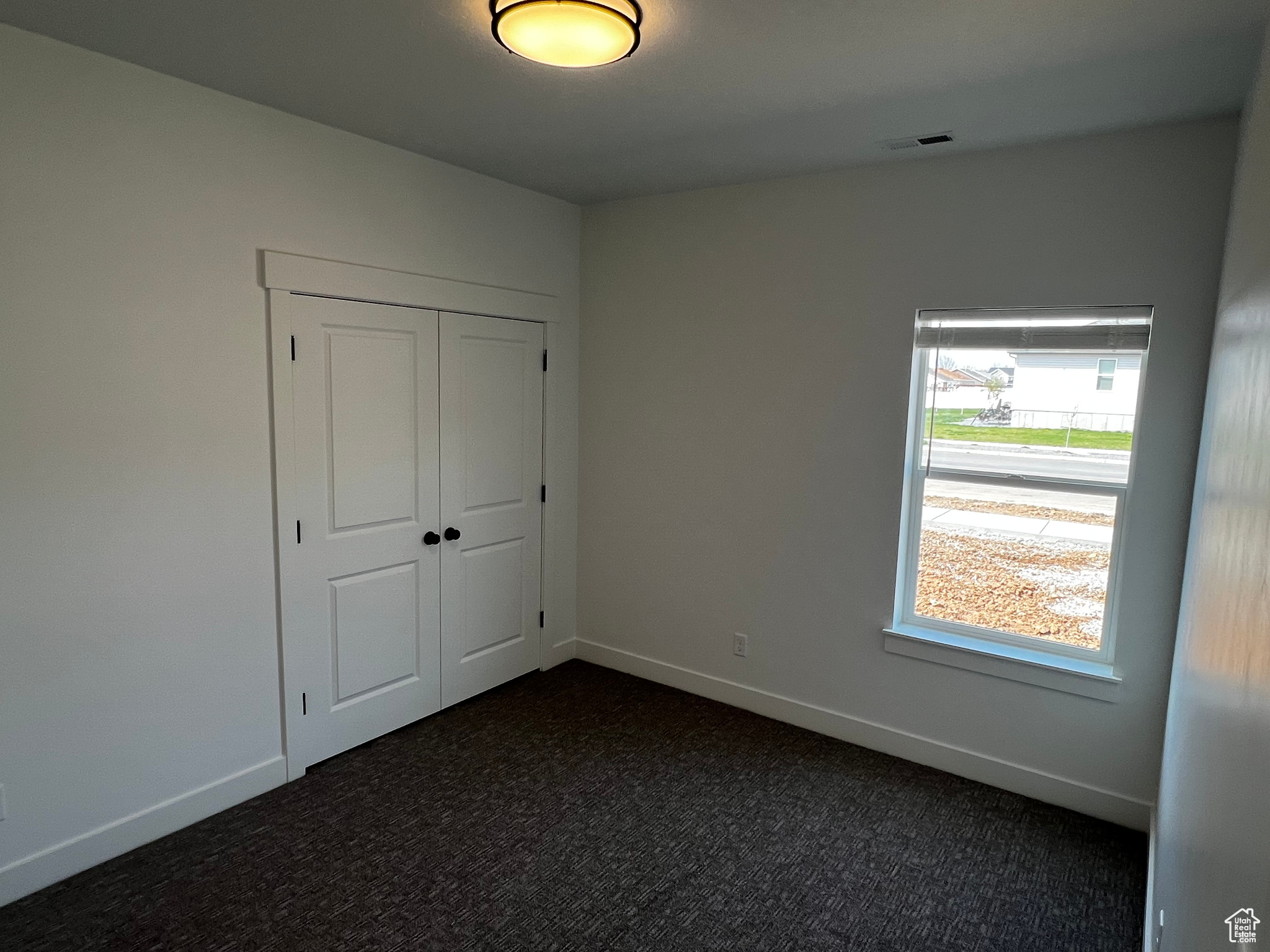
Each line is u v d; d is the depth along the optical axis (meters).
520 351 3.83
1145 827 2.78
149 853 2.53
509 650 3.99
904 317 3.16
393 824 2.74
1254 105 1.73
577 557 4.34
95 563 2.38
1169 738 2.34
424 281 3.28
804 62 2.17
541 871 2.51
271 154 2.72
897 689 3.30
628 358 3.99
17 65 2.12
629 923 2.28
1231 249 2.01
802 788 3.05
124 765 2.51
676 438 3.86
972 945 2.23
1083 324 2.83
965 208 2.99
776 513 3.57
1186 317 2.60
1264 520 0.81
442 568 3.55
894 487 3.25
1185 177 2.58
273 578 2.88
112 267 2.35
